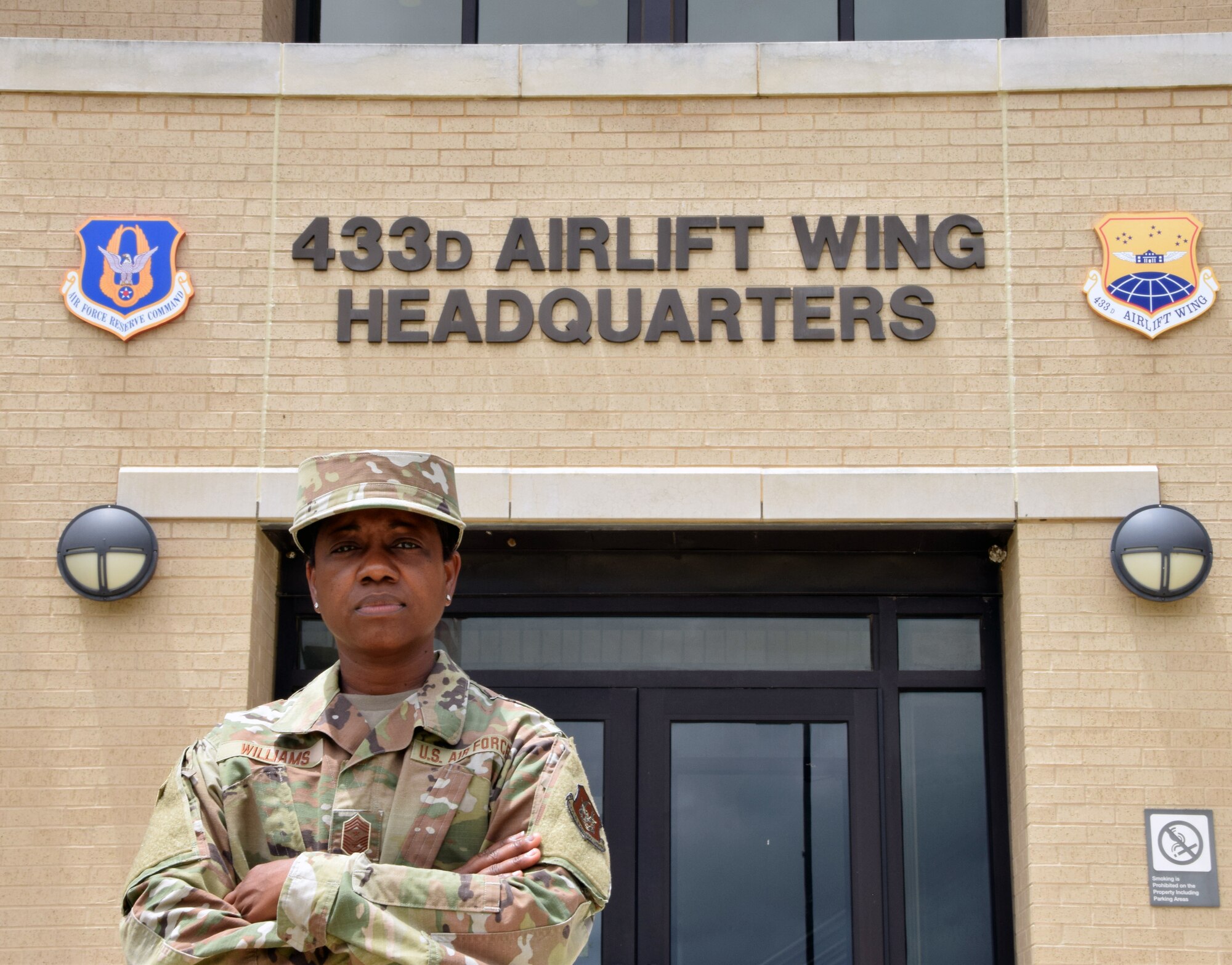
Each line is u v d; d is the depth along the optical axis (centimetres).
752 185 698
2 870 632
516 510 666
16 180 700
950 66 700
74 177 700
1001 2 777
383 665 303
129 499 668
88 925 628
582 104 707
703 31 770
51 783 641
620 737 689
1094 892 621
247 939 269
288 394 682
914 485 664
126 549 650
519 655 700
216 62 707
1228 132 692
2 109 705
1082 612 651
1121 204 688
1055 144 695
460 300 688
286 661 695
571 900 283
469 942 272
